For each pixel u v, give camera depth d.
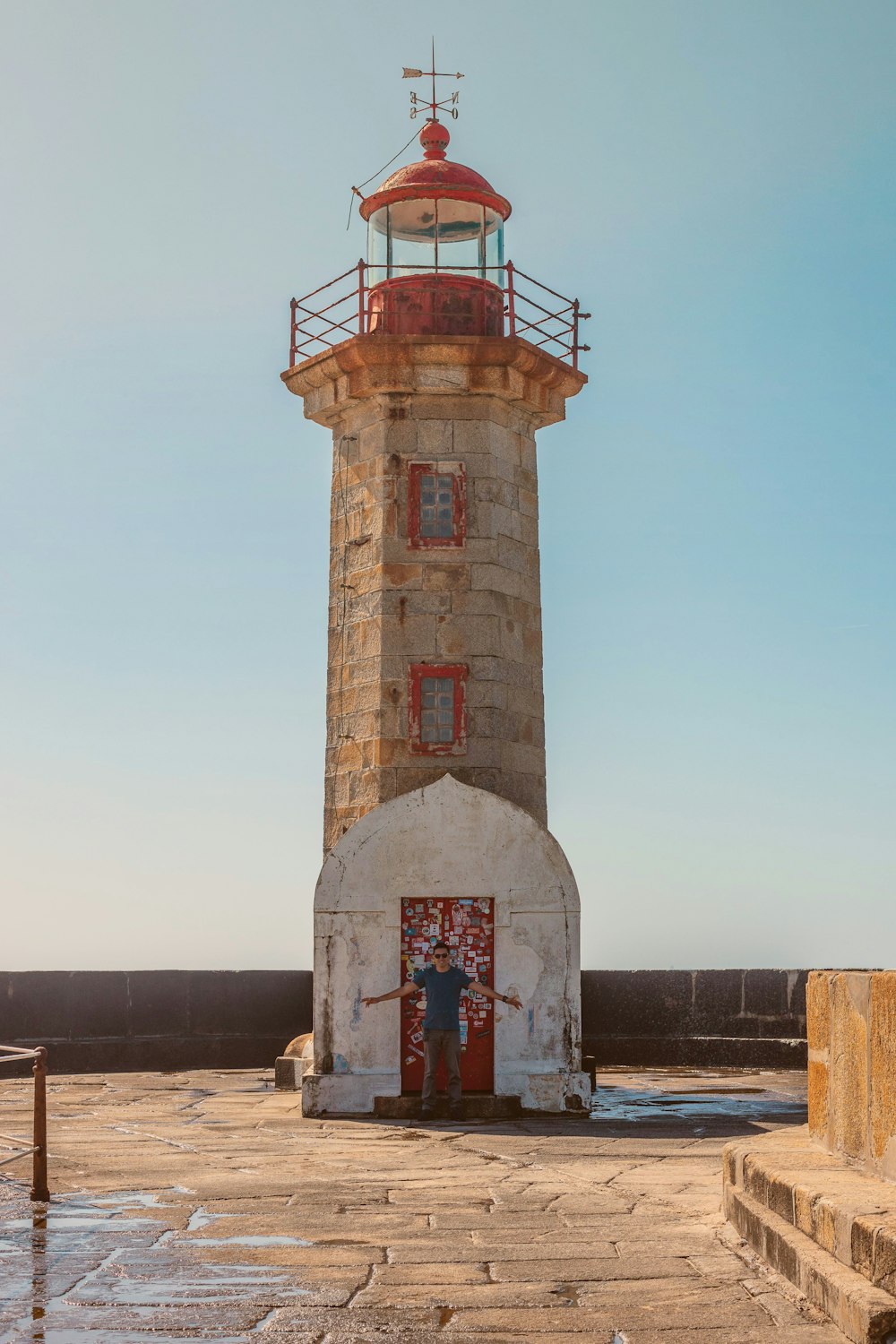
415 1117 14.25
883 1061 6.85
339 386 17.44
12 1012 20.50
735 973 21.53
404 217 18.59
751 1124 13.72
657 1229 7.66
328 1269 6.64
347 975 14.65
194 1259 6.86
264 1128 13.24
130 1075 20.28
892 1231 5.56
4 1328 5.62
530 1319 5.76
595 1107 15.48
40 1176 8.59
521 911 14.80
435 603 16.84
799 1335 5.52
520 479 17.69
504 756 16.73
